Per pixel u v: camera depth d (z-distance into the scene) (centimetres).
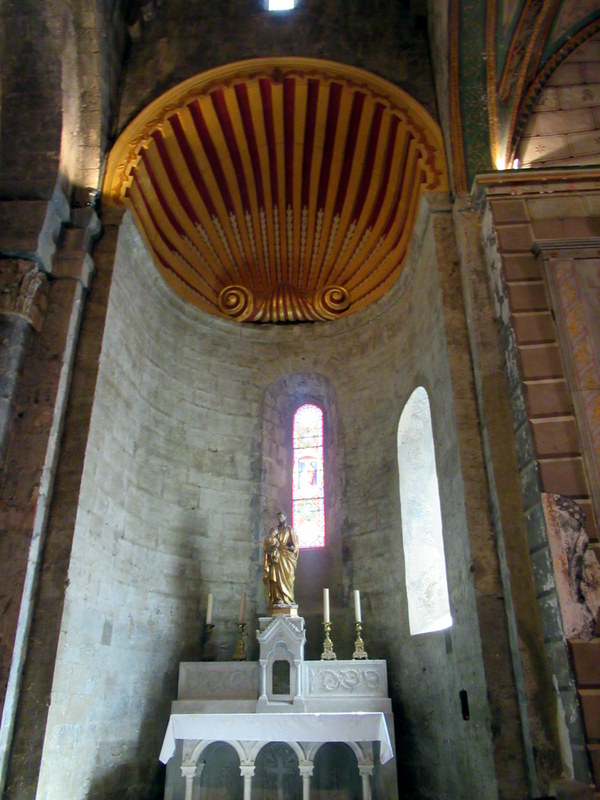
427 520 932
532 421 662
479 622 661
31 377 773
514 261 746
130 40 1093
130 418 914
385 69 1049
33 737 630
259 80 1052
